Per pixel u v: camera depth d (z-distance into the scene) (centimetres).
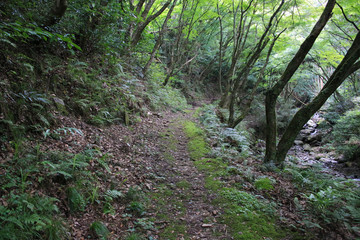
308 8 1067
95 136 496
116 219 312
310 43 555
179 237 295
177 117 1045
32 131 383
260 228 313
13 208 236
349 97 1655
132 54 1059
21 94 379
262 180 455
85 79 612
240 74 968
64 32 587
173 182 454
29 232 221
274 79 2169
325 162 1141
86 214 298
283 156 621
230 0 1266
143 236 287
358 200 350
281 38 1262
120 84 796
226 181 457
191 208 366
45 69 507
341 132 1200
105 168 405
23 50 473
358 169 983
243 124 1384
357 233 294
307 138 1681
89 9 572
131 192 365
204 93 2530
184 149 661
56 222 251
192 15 1369
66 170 327
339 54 1514
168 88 1430
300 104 2686
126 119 673
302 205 377
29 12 459
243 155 653
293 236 303
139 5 944
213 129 882
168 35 2073
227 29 1941
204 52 2264
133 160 489
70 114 509
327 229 310
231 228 314
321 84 2312
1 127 329
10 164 294
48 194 288
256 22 1412
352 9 995
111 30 712
